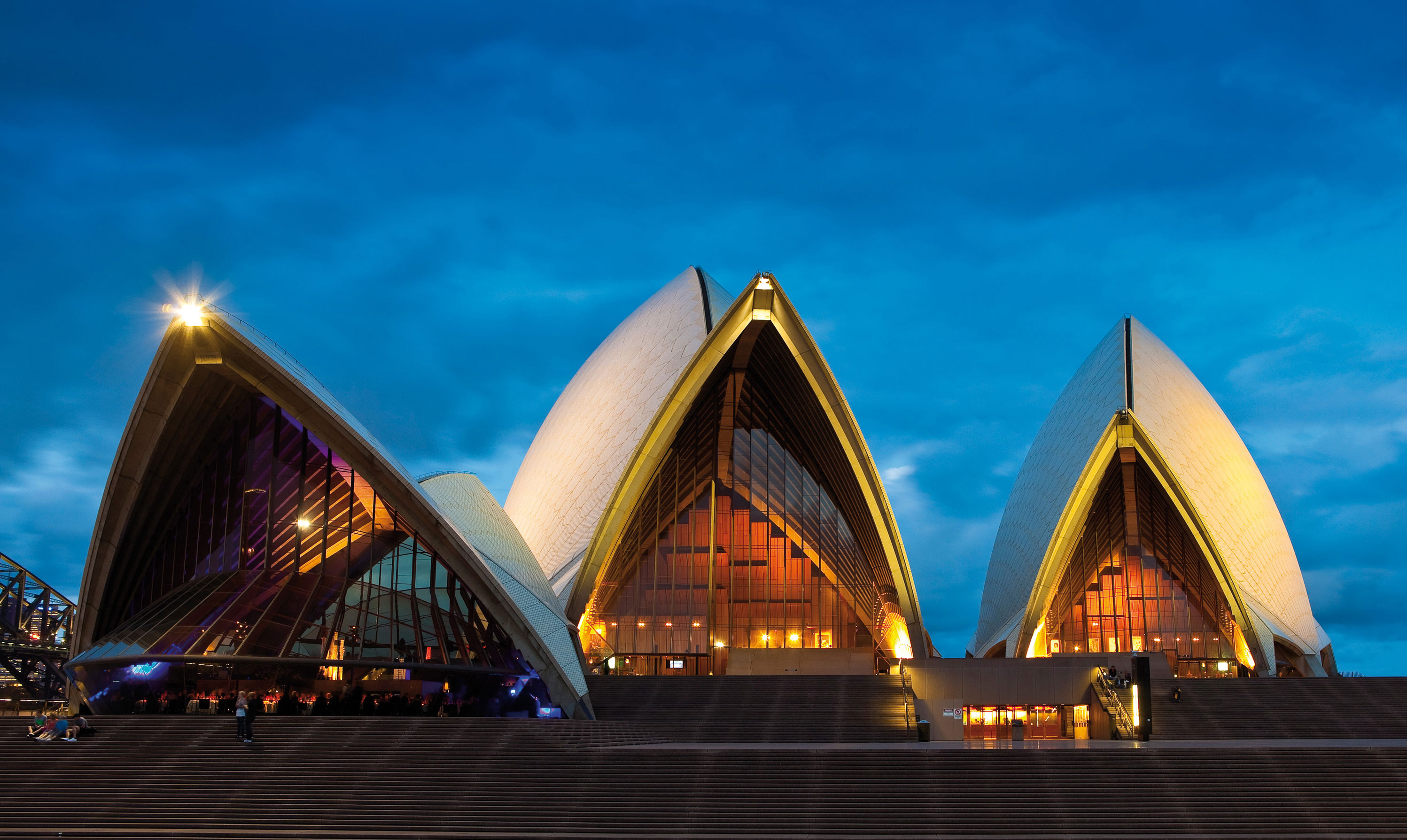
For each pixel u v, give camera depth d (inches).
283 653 1210.0
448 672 1284.4
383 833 843.4
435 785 923.4
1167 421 1850.4
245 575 1318.9
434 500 1331.2
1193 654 1852.9
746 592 1788.9
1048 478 1975.9
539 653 1326.3
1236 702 1273.4
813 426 1707.7
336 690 1245.7
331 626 1264.8
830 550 1796.3
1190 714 1240.2
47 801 888.9
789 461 1824.6
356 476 1344.7
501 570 1385.3
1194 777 919.0
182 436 1327.5
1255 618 1724.9
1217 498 1861.5
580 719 1177.4
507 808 886.4
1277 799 884.6
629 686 1397.6
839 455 1668.3
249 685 1216.8
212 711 1159.0
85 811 873.5
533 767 952.3
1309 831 845.8
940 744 1082.1
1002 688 1322.6
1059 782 913.5
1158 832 846.5
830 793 903.1
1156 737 1206.3
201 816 872.9
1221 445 1940.2
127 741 993.5
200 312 1149.7
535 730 1036.5
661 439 1569.9
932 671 1337.4
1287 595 1934.1
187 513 1414.9
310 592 1294.3
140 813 874.1
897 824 860.0
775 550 1804.9
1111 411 1827.0
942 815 870.4
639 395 1760.6
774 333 1544.0
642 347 1846.7
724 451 1831.9
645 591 1786.4
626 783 925.2
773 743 1195.3
